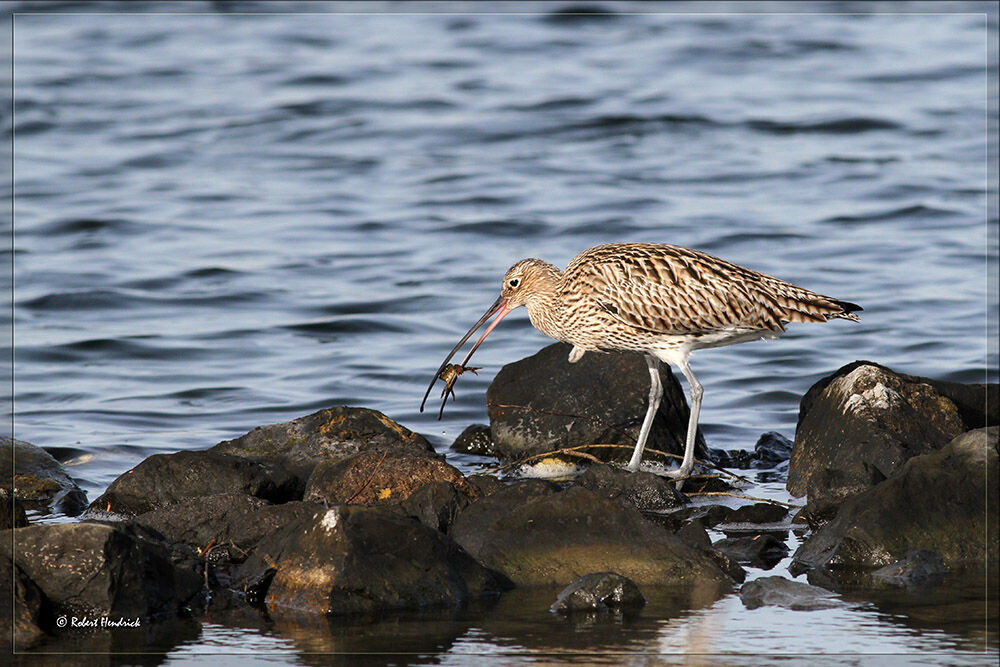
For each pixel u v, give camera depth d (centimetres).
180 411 1531
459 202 2566
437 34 3931
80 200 2594
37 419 1491
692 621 884
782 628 866
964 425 1259
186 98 3362
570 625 880
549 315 1365
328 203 2583
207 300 1994
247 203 2586
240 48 3825
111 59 3703
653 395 1328
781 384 1641
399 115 3206
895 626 866
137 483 1176
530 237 2339
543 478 1310
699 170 2770
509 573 980
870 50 3659
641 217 2436
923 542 1005
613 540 993
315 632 873
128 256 2227
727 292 1292
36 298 1980
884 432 1212
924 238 2280
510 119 3145
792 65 3553
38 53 3747
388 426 1320
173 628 888
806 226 2361
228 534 1049
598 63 3606
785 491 1267
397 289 2048
